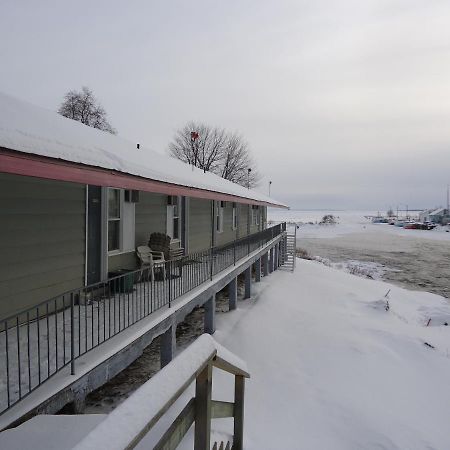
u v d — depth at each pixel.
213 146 48.06
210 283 9.09
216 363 2.92
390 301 17.33
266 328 10.62
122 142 9.74
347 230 78.69
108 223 7.95
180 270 7.86
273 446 5.34
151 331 5.92
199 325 10.95
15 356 4.58
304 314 12.46
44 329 5.53
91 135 7.33
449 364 9.31
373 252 41.34
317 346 9.65
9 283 5.52
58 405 3.81
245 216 20.91
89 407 6.50
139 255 8.73
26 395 3.53
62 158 4.11
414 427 6.46
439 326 13.26
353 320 12.45
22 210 5.71
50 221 6.25
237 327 10.57
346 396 7.28
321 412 6.68
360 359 9.02
